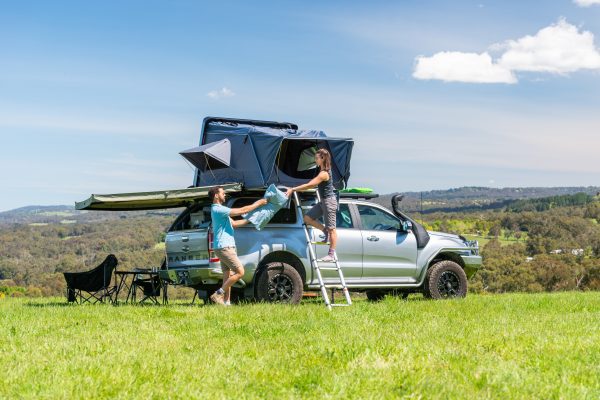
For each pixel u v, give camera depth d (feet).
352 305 36.45
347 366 18.40
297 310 33.09
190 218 40.93
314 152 41.16
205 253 38.32
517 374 17.31
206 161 41.88
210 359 19.48
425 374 17.40
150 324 27.91
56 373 17.52
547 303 38.55
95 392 15.71
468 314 32.42
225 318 29.99
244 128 41.86
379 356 19.79
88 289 44.27
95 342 22.76
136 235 285.43
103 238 306.55
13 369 18.06
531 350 20.89
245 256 38.42
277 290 38.88
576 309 36.19
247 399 15.42
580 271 194.29
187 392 15.75
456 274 45.11
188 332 25.67
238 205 39.86
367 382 16.66
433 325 27.17
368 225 42.98
